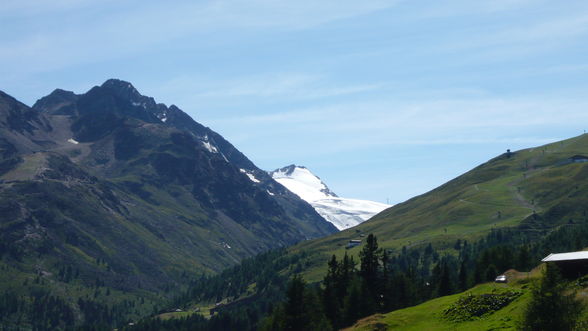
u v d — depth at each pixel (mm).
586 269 98312
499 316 95125
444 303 115062
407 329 106625
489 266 163875
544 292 76312
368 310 154500
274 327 155875
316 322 145625
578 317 75500
